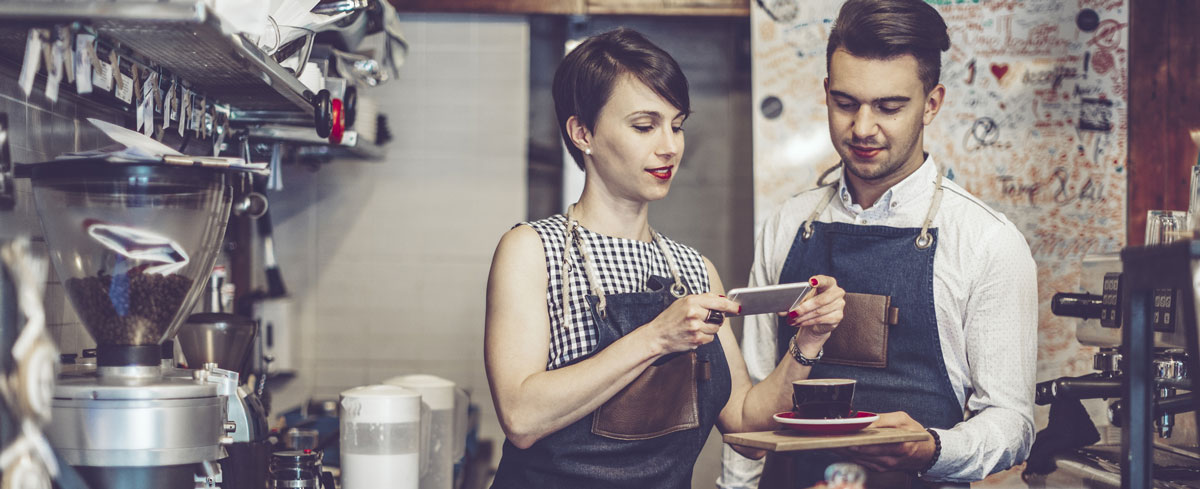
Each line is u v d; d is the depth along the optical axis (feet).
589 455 5.39
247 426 5.00
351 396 6.62
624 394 5.43
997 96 9.68
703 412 5.74
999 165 9.67
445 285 12.40
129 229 4.34
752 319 7.49
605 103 5.46
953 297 6.67
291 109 7.04
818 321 5.54
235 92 6.31
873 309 6.86
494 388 5.33
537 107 12.63
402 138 12.35
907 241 6.86
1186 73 9.81
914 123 6.72
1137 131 9.75
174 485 4.28
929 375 6.72
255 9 4.60
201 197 4.45
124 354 4.47
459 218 12.41
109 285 4.36
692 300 4.91
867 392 6.86
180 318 4.67
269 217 10.64
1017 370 6.46
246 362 6.73
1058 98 9.66
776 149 9.83
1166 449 6.44
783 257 7.60
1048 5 9.66
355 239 12.39
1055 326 9.55
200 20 3.97
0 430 3.45
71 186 4.26
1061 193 9.64
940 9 9.74
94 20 3.99
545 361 5.41
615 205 5.75
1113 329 6.42
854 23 6.66
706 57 12.81
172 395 4.23
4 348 3.71
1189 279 3.99
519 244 5.50
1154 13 9.82
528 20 12.33
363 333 12.39
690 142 12.86
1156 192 9.73
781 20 9.85
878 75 6.59
